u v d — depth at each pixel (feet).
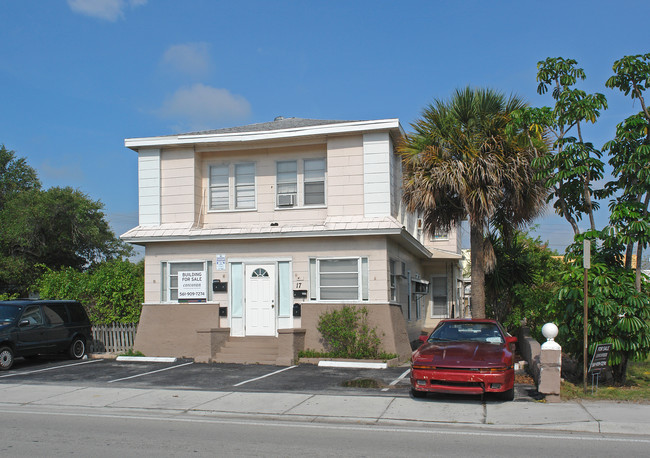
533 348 43.68
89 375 48.52
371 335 54.29
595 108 41.63
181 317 60.13
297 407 34.58
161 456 24.03
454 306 90.38
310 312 56.85
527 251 68.33
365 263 56.18
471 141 51.93
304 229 57.16
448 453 24.32
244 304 59.36
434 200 51.72
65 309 59.77
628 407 33.24
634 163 40.42
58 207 103.55
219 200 63.31
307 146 61.26
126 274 65.57
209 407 35.12
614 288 38.99
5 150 127.95
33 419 32.35
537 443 26.20
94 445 26.02
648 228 38.81
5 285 102.78
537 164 44.29
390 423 30.83
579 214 45.11
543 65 44.45
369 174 57.31
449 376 34.35
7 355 52.01
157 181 62.59
